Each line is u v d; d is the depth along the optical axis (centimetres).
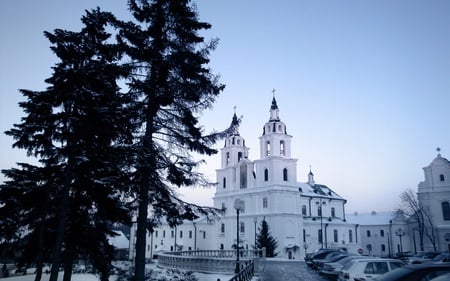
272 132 7394
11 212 1859
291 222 6944
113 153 1669
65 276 1808
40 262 1731
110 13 1730
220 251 5106
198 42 1750
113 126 1667
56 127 1716
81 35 1748
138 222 1612
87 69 1692
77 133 1683
